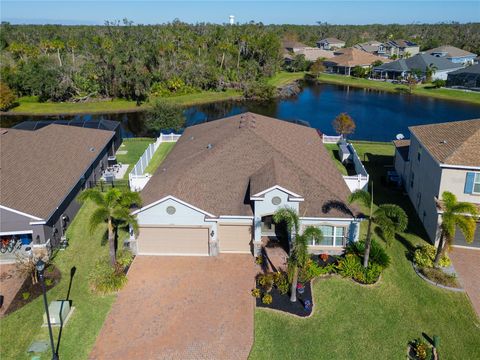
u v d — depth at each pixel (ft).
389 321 79.41
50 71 302.04
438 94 325.83
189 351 73.46
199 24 580.30
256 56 417.69
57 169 121.60
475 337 75.77
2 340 75.87
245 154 111.14
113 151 167.43
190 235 98.78
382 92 345.72
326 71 434.71
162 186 104.99
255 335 76.64
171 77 332.39
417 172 120.47
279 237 103.40
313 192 101.14
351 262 92.07
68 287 89.25
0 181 103.45
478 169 96.73
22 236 104.27
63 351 73.41
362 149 178.91
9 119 270.87
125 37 460.55
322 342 74.95
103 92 317.01
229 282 90.33
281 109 295.07
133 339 76.07
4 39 470.39
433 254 94.84
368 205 87.40
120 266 93.76
